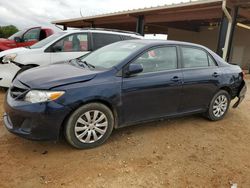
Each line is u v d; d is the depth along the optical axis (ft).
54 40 22.29
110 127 12.37
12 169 9.95
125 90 12.33
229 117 18.33
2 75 20.62
